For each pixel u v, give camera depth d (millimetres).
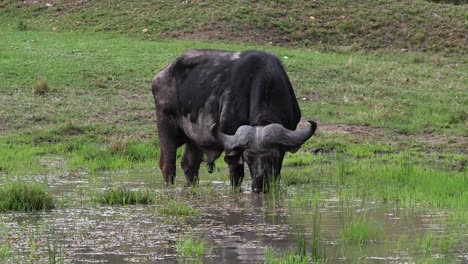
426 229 29203
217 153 39281
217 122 37781
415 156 48094
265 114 36219
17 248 26547
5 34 84250
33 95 62969
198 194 37281
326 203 34719
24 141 53250
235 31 84375
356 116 58125
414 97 63781
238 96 37000
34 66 69438
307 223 30422
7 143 52594
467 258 25000
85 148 50594
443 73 72062
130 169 45844
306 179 40781
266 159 34750
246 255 25469
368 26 85938
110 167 46000
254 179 34938
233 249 26297
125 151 49594
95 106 60625
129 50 76375
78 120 57750
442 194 35875
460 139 52750
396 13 88562
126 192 35906
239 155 35812
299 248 25969
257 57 37594
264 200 35250
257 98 36469
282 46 82188
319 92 64875
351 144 51219
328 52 80875
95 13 90875
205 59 39281
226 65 38281
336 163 45094
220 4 90375
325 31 85125
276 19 86812
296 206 33969
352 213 32250
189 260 24875
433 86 67188
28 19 92188
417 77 70188
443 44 82562
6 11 94875
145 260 24906
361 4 90875
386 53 80500
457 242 27188
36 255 25516
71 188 38969
